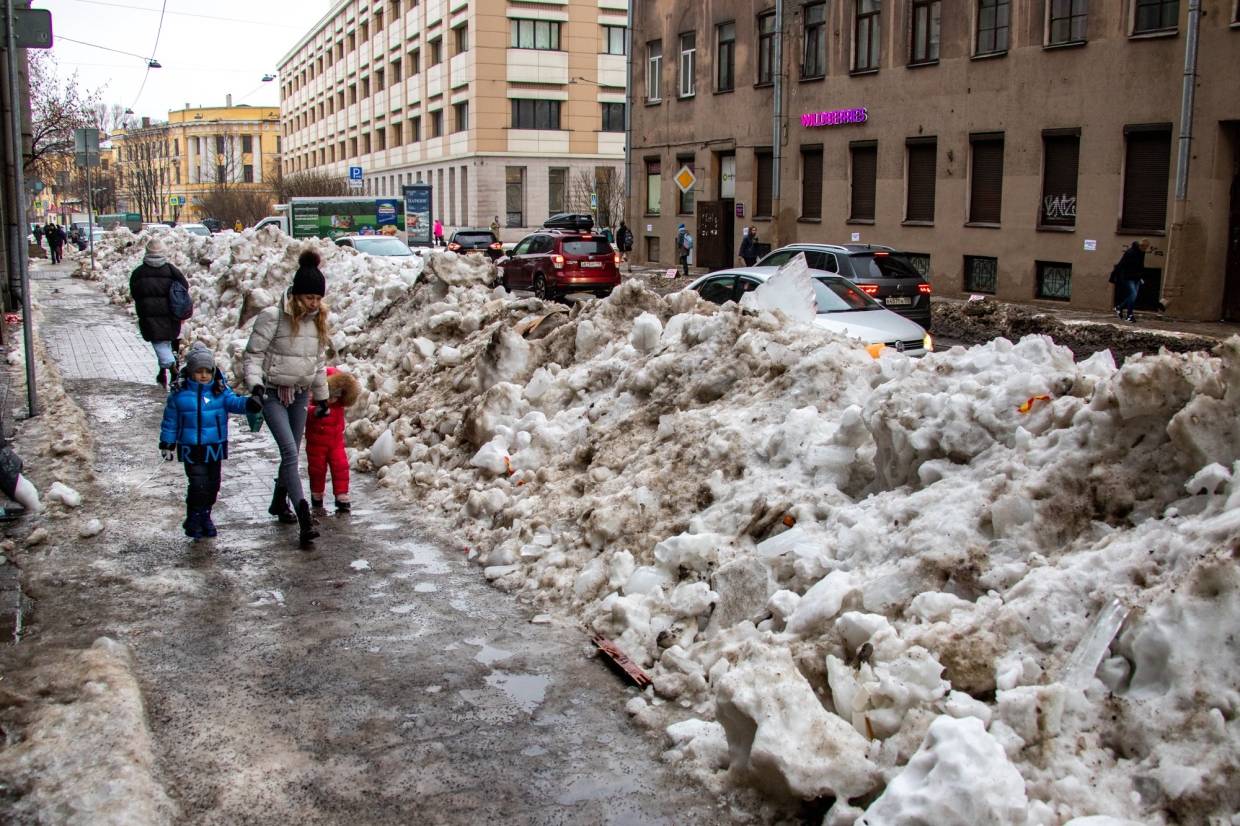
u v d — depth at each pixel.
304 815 3.74
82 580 6.18
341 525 7.40
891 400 5.43
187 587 6.07
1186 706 3.34
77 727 4.04
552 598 5.81
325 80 93.19
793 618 4.50
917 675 3.78
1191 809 3.13
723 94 36.22
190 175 117.94
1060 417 4.81
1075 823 3.01
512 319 10.89
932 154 28.20
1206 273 21.75
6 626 5.38
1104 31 23.23
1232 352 4.24
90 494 8.05
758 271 13.11
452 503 7.66
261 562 6.56
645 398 7.52
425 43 67.25
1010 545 4.41
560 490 6.84
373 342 13.33
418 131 71.69
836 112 30.83
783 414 6.38
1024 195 25.38
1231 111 21.06
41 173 53.78
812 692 3.80
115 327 20.12
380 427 9.73
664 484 6.25
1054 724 3.45
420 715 4.51
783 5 32.47
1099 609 3.84
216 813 3.74
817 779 3.56
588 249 26.55
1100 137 23.52
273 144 117.94
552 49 60.62
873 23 29.70
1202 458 4.20
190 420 6.85
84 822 3.45
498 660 5.07
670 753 4.13
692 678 4.59
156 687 4.76
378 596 5.96
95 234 57.84
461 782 3.98
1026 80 25.08
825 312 12.20
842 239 31.27
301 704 4.61
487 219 60.81
